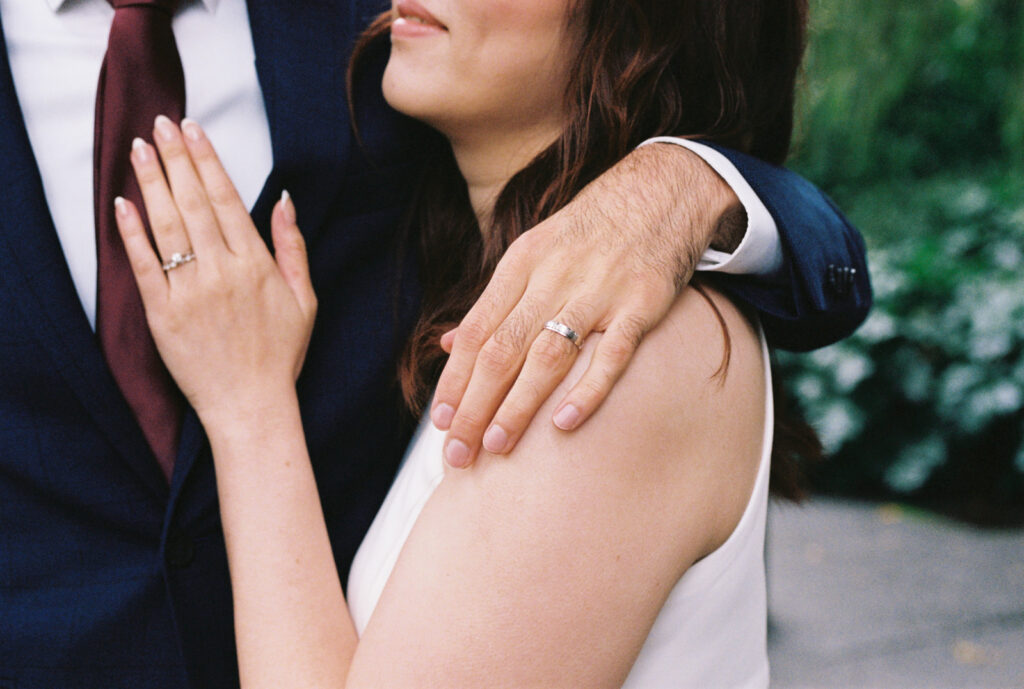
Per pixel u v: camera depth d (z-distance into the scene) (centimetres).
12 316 117
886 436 498
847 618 367
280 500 116
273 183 126
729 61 126
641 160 113
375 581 115
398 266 137
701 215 108
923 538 446
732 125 129
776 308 115
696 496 102
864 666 330
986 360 472
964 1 546
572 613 94
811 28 161
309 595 113
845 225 126
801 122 158
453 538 97
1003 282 483
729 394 107
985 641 348
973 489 490
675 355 103
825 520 469
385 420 136
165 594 123
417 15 123
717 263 110
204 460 123
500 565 94
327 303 134
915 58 538
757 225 110
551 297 100
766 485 117
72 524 124
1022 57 545
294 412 120
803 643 347
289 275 123
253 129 133
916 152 584
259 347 119
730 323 112
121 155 122
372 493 137
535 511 94
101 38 126
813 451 144
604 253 102
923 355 487
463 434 97
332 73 133
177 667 123
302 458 119
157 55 125
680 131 128
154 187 116
